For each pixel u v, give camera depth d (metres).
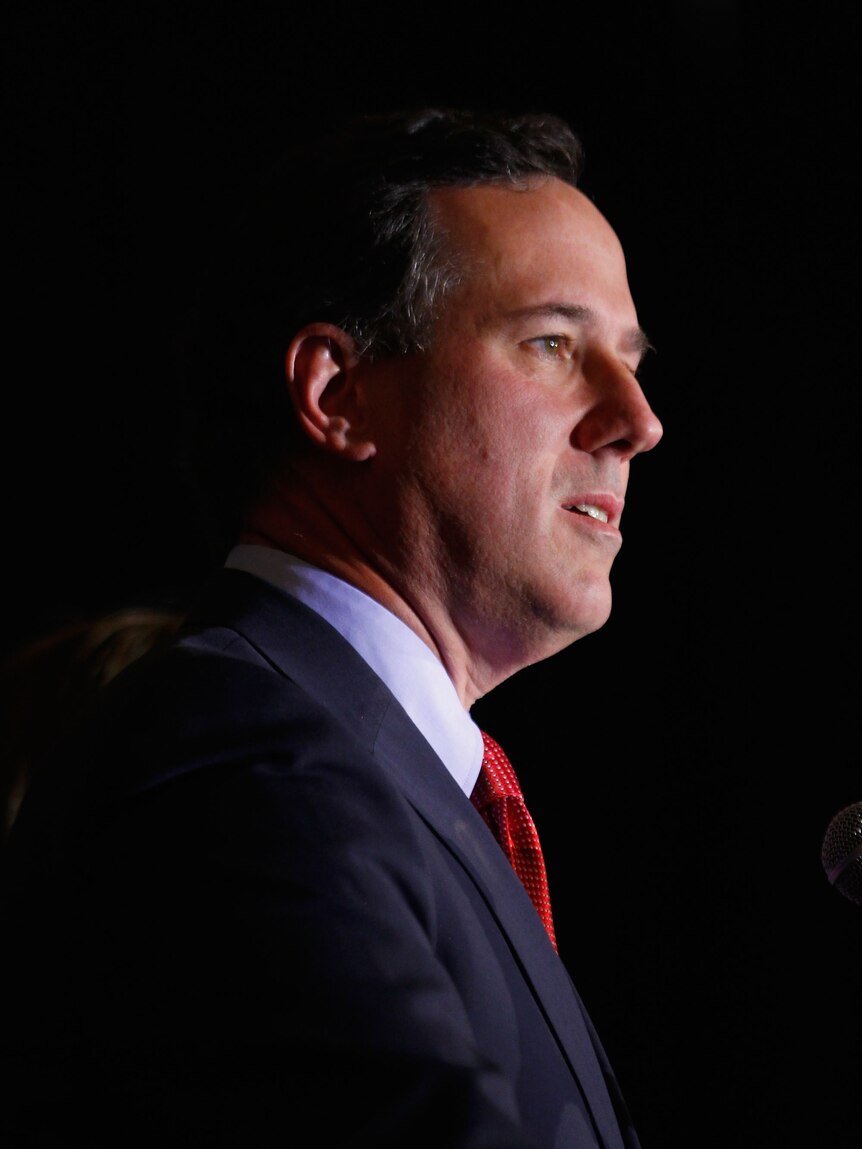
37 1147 2.35
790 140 10.77
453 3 10.70
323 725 2.73
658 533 11.27
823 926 10.66
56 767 2.84
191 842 2.43
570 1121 2.77
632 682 11.27
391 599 3.55
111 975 2.38
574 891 11.12
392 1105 2.14
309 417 3.60
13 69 10.66
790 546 10.94
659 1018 10.88
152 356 10.88
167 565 10.96
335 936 2.32
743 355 10.98
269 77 10.71
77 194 10.80
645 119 10.87
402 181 3.69
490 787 3.72
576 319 3.69
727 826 10.95
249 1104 2.20
